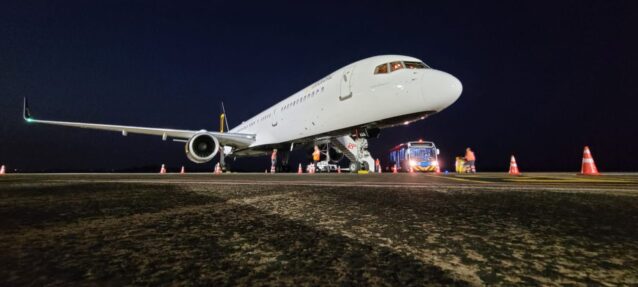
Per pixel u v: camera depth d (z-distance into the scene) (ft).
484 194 11.59
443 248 4.29
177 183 18.72
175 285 2.95
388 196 10.92
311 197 10.61
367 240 4.73
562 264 3.60
